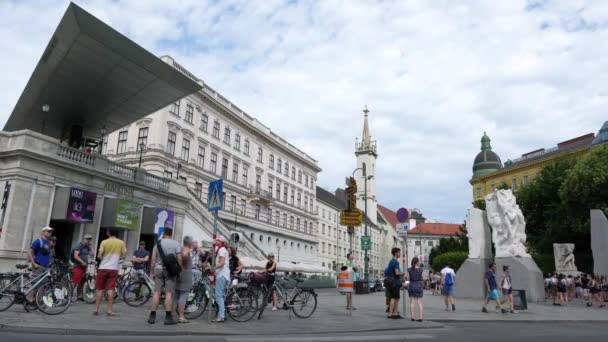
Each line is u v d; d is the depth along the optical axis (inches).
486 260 905.5
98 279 386.9
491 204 928.9
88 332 300.5
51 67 910.4
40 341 257.4
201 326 351.9
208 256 502.6
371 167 3944.4
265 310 515.8
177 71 928.3
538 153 2962.6
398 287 484.7
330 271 1583.4
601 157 1457.9
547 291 1002.7
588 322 503.2
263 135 2416.3
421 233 5132.9
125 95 1041.5
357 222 786.8
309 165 2984.7
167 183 1107.9
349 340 308.2
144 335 308.2
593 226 914.7
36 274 395.5
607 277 892.6
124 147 1689.2
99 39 804.6
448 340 318.3
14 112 1207.6
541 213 1768.0
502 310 592.7
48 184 797.9
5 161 765.3
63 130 1282.0
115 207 903.7
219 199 407.2
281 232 2485.2
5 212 730.8
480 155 3277.6
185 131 1791.3
